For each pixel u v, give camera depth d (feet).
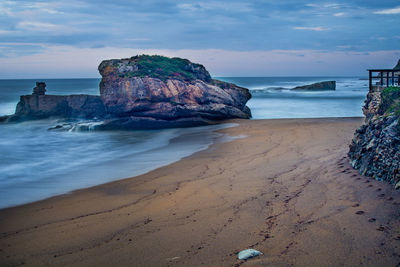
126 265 17.97
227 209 25.43
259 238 20.07
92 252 19.81
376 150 29.01
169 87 90.68
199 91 93.09
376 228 19.90
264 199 27.02
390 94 32.40
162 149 59.21
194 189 31.65
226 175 35.96
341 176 30.73
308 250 18.13
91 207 28.86
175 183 34.63
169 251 19.21
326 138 53.42
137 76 89.81
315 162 37.42
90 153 59.52
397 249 17.43
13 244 21.76
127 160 51.24
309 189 28.40
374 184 27.07
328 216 22.34
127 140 72.23
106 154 58.08
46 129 88.17
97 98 103.35
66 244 21.18
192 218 24.11
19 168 48.65
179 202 28.09
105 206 28.84
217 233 21.21
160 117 88.58
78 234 22.67
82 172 44.78
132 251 19.54
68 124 89.92
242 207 25.59
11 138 76.74
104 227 23.63
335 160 36.99
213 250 18.95
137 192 32.71
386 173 27.30
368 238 18.86
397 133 27.12
